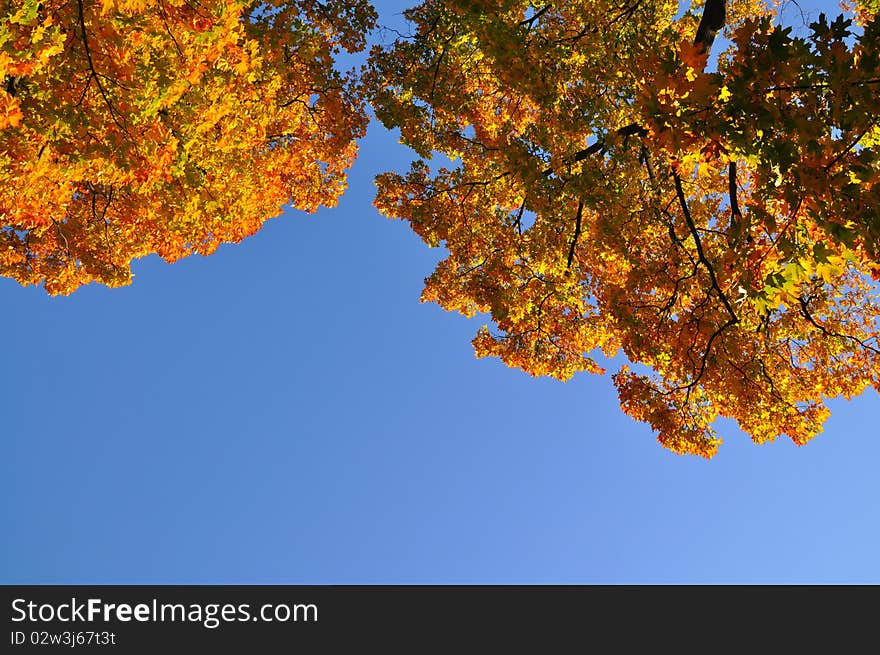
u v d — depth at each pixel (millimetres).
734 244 5516
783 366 11109
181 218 8961
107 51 6004
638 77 6156
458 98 11938
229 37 6418
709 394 11148
